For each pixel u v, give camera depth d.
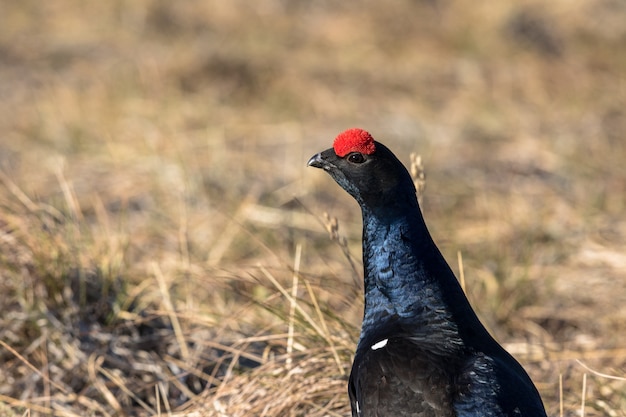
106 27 51.31
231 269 24.77
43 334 20.31
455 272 25.16
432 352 13.89
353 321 21.92
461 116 39.47
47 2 55.28
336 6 54.69
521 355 21.91
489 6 51.69
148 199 29.83
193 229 27.30
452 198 30.86
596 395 20.03
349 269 25.56
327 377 18.22
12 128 36.75
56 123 36.53
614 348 22.48
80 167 32.53
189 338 20.30
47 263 21.11
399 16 52.16
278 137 36.44
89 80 42.81
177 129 35.97
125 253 23.14
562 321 24.42
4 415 18.81
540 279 25.77
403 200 14.78
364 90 42.53
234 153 34.09
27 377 19.91
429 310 14.61
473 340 14.35
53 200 26.44
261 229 27.55
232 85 41.44
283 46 48.25
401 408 13.35
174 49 46.47
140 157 32.62
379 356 13.89
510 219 28.59
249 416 18.02
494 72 44.53
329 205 30.23
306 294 22.27
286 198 30.31
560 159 34.31
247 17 53.22
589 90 42.12
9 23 51.94
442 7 53.56
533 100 41.22
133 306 22.08
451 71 45.06
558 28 49.53
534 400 13.49
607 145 35.69
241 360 20.77
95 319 21.11
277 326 20.95
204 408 18.48
